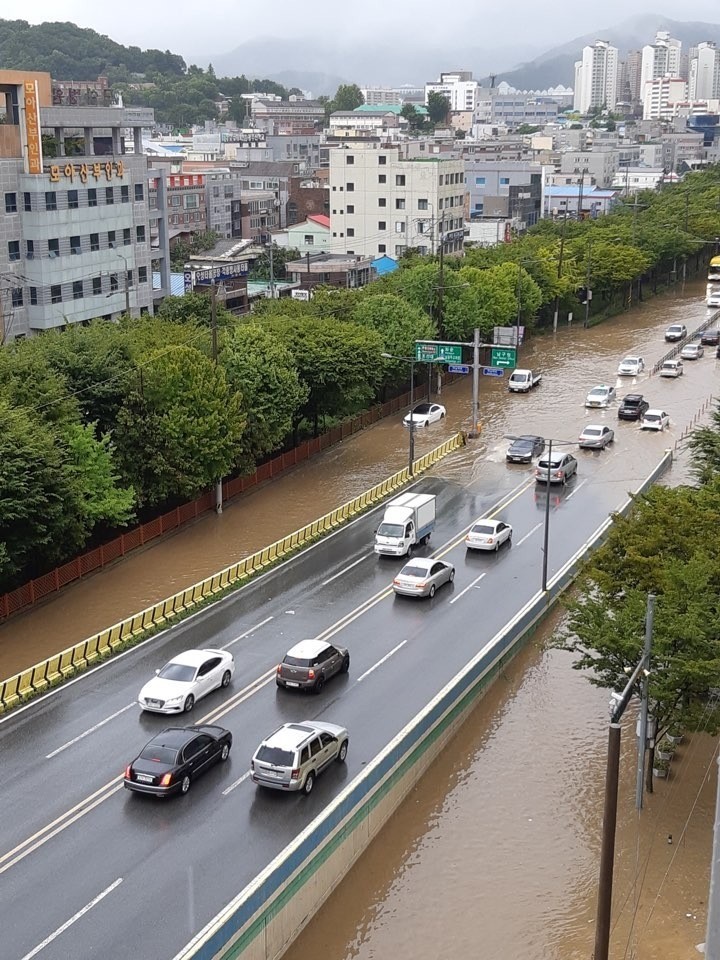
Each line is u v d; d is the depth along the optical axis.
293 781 37.31
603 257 140.12
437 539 66.88
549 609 56.41
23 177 96.56
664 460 81.31
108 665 49.19
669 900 35.16
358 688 46.53
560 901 35.38
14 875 33.53
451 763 43.34
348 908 35.03
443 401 103.50
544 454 83.62
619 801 40.59
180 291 128.38
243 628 53.34
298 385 77.44
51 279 99.31
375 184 174.38
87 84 126.06
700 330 132.12
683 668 35.88
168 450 64.75
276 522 69.81
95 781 39.12
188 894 32.56
